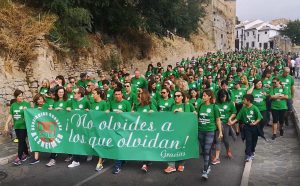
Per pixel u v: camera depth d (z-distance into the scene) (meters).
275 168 10.05
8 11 15.79
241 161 10.80
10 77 14.82
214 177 9.43
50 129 10.35
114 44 25.23
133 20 24.72
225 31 73.56
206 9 62.59
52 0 17.80
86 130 10.10
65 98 10.88
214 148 11.03
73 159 10.59
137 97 11.35
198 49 51.56
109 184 8.96
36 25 16.53
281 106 13.13
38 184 9.02
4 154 11.22
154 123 9.62
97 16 23.27
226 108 10.88
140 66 28.97
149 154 9.66
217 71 20.27
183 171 9.90
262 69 23.86
